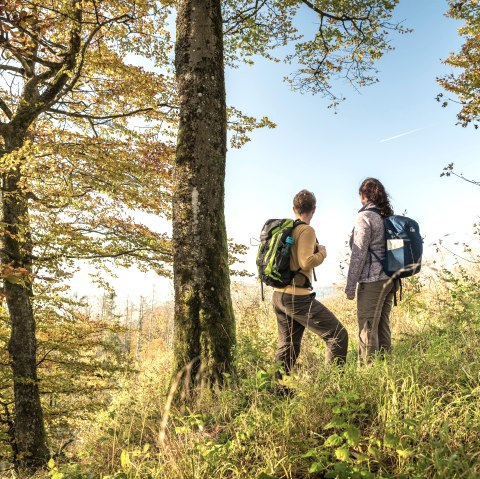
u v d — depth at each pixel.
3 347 9.09
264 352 4.29
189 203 4.49
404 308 5.16
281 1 9.49
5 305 9.50
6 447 8.45
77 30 7.61
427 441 2.07
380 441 2.13
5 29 4.37
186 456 2.39
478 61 9.80
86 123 9.83
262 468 2.16
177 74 4.79
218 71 4.76
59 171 7.67
